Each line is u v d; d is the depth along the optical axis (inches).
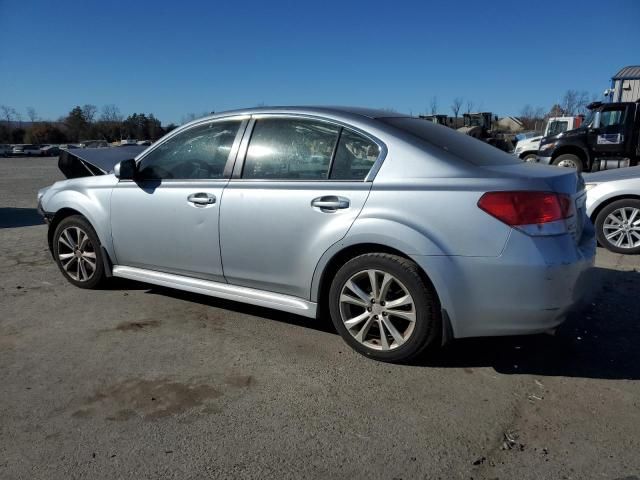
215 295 156.2
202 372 128.2
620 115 540.1
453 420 107.2
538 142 754.8
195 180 157.3
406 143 128.3
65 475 91.6
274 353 138.2
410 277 121.9
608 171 267.4
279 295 145.3
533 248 113.5
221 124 157.2
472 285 116.9
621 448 97.5
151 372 128.4
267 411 111.1
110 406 113.5
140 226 167.5
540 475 90.7
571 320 157.9
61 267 194.1
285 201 138.1
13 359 135.7
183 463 94.7
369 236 124.8
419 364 131.0
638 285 192.4
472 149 136.7
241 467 93.5
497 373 126.4
